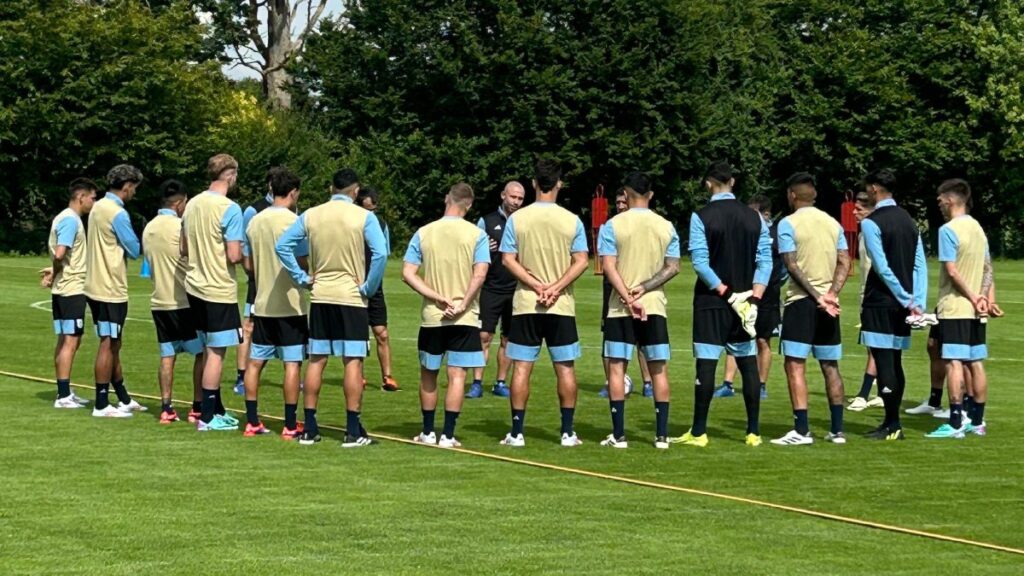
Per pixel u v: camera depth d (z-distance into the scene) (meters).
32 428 14.32
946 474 12.42
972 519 10.55
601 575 8.72
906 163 71.88
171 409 14.93
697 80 68.94
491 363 21.98
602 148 67.69
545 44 67.06
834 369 14.27
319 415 15.85
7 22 59.53
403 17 68.81
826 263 14.15
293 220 13.84
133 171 15.21
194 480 11.60
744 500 11.09
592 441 14.21
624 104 67.56
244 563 8.90
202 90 63.88
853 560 9.21
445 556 9.13
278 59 75.00
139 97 61.44
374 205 17.23
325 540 9.53
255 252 13.91
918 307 14.30
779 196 74.25
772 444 14.11
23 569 8.70
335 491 11.21
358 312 13.43
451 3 68.81
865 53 72.12
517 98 67.88
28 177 60.41
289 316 13.80
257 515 10.27
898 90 72.06
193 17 67.88
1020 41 71.06
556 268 13.63
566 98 67.56
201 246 14.19
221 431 14.34
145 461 12.47
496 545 9.45
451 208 13.73
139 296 33.50
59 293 15.74
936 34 73.12
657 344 13.66
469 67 68.38
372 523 10.05
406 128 69.62
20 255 59.38
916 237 14.63
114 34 60.84
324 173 65.81
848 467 12.76
